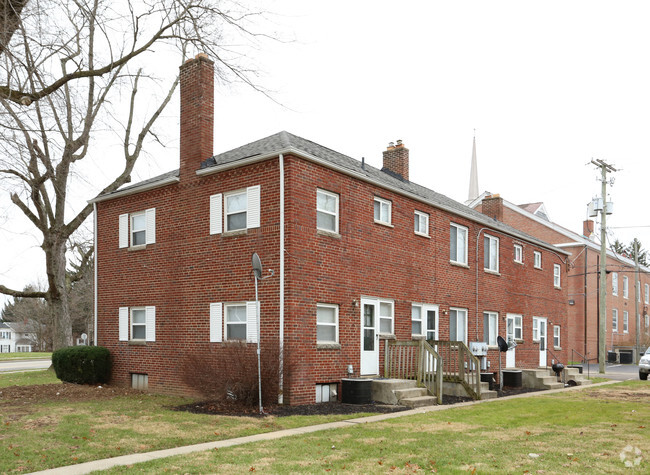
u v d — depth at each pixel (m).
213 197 16.50
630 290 52.69
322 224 15.75
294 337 14.32
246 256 15.39
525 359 25.72
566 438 10.23
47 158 14.05
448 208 20.75
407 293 18.58
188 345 16.72
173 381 17.02
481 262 23.03
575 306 43.56
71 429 10.72
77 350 19.11
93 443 9.55
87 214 25.38
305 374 14.55
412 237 19.11
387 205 18.28
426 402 15.09
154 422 11.55
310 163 15.28
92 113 17.73
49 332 67.06
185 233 17.20
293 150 14.54
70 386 18.42
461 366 17.28
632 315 52.53
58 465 8.21
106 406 13.91
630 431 11.08
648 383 23.52
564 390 20.19
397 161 23.61
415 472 7.67
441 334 20.12
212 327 16.05
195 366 14.91
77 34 11.75
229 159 16.55
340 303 15.88
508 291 24.80
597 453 8.96
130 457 8.69
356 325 16.39
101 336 19.84
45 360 41.12
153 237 18.27
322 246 15.43
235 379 13.83
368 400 14.89
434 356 15.91
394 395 14.85
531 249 27.36
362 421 12.04
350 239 16.44
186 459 8.37
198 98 17.30
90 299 49.28
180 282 17.19
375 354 17.03
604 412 13.92
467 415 13.17
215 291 16.11
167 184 17.89
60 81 12.27
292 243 14.48
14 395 16.19
